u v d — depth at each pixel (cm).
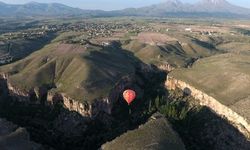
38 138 16575
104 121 18238
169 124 15175
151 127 14588
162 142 13425
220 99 18625
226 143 16225
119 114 19225
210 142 16362
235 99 18500
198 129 17250
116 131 17475
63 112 18762
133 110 19762
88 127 17638
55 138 16888
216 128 17188
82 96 18612
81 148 16188
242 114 16925
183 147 13562
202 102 19625
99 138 16875
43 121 18362
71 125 17825
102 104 18688
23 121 18250
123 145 13250
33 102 19925
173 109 17525
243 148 15788
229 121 17400
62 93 19375
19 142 13288
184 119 17175
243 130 16450
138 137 13700
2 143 12719
